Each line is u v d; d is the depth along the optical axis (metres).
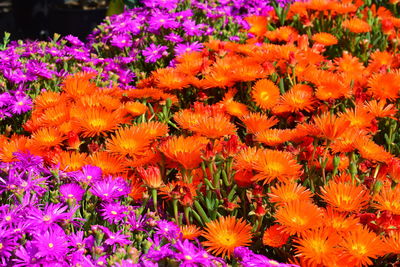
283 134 1.22
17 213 1.09
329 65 1.54
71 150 1.25
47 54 1.54
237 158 1.17
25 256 1.05
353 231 1.08
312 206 1.10
